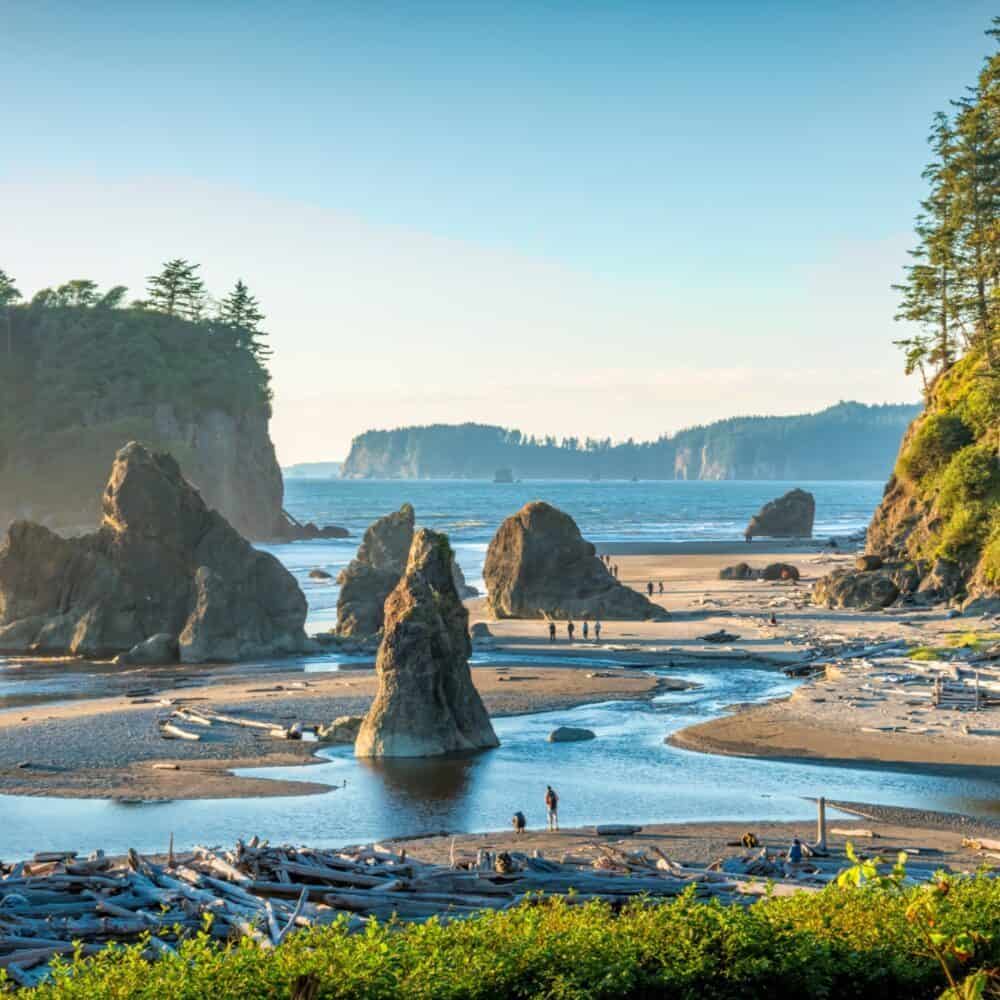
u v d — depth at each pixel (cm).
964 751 5766
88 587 10538
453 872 3400
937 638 9106
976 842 4091
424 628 6050
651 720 6856
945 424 12131
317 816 4744
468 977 1880
